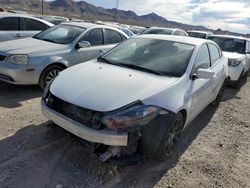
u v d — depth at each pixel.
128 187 3.08
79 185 3.01
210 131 4.94
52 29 6.92
